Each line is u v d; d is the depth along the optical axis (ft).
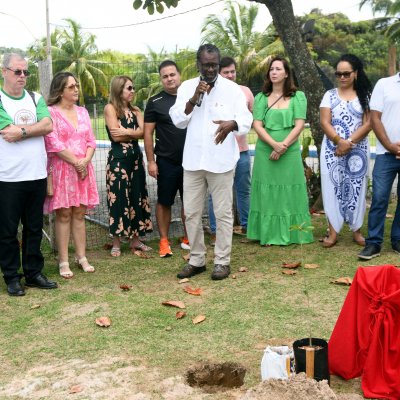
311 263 19.26
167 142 20.53
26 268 17.78
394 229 20.35
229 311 15.38
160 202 20.85
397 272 11.21
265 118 21.27
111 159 20.72
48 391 11.66
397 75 18.95
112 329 14.57
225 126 16.87
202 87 16.65
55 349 13.60
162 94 20.61
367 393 10.97
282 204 21.42
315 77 26.40
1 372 12.61
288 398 10.00
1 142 16.58
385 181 19.25
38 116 17.02
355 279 11.55
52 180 18.37
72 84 18.54
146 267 19.72
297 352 11.00
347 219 20.85
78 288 17.72
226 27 126.11
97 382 11.89
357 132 20.10
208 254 21.03
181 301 16.26
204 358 12.78
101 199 29.32
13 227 17.11
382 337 11.05
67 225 18.81
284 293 16.52
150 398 11.20
